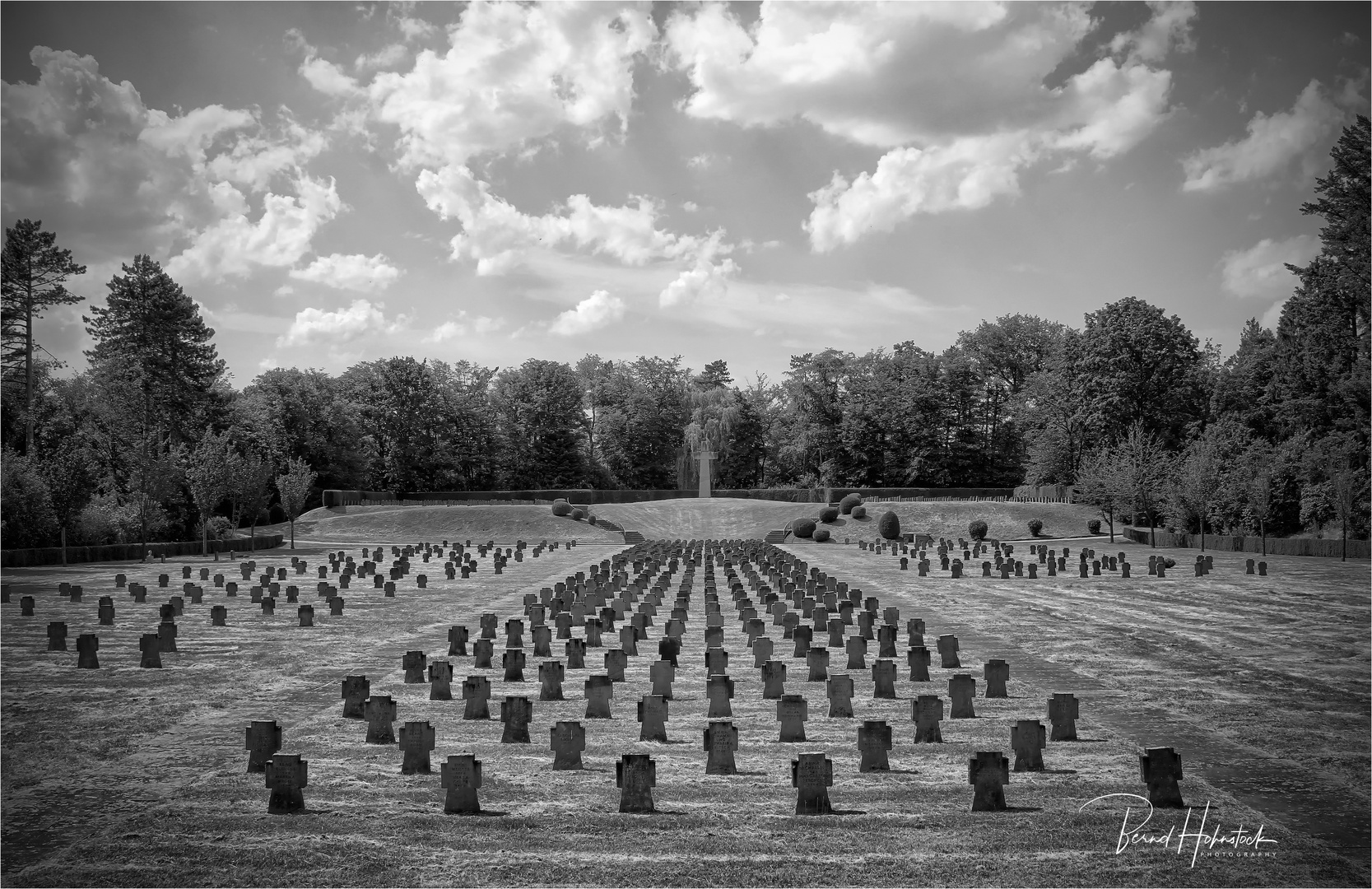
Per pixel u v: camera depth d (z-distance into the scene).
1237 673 21.50
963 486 126.25
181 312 91.38
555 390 129.62
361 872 10.65
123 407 75.31
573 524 91.50
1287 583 43.44
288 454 105.75
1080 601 36.31
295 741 15.70
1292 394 79.81
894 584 43.78
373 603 36.06
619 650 20.48
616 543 84.62
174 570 52.25
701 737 16.03
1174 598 37.16
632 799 12.43
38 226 71.19
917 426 125.62
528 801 12.84
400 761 14.59
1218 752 15.17
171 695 19.30
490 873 10.62
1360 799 12.97
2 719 17.20
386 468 121.25
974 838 11.57
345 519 94.00
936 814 12.34
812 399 129.88
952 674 21.52
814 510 98.44
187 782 13.63
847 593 36.88
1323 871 10.70
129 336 89.75
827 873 10.60
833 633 25.33
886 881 10.43
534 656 24.31
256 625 29.78
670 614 32.69
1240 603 35.62
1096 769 14.21
